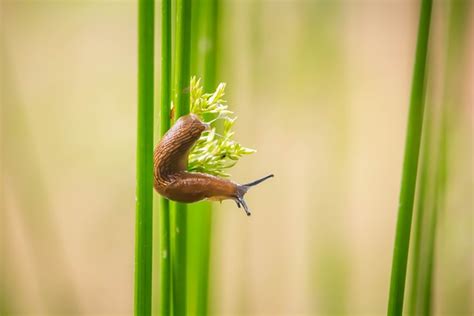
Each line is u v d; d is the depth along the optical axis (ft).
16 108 2.42
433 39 2.27
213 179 2.18
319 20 2.73
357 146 3.76
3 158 2.41
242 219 2.47
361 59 3.76
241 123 2.54
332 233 2.48
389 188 3.66
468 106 2.55
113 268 3.53
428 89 2.23
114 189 3.34
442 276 2.39
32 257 2.45
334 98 2.67
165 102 2.15
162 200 2.15
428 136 2.23
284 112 2.74
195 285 2.23
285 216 3.18
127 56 3.69
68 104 3.48
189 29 2.13
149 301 2.12
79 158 3.36
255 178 3.07
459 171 2.38
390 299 2.15
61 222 3.43
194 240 2.23
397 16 3.75
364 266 3.21
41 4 3.53
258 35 2.45
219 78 2.25
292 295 3.09
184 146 2.15
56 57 3.56
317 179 2.49
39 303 3.03
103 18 3.69
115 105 3.54
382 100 3.78
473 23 2.65
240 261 2.45
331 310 2.47
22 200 2.42
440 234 2.34
